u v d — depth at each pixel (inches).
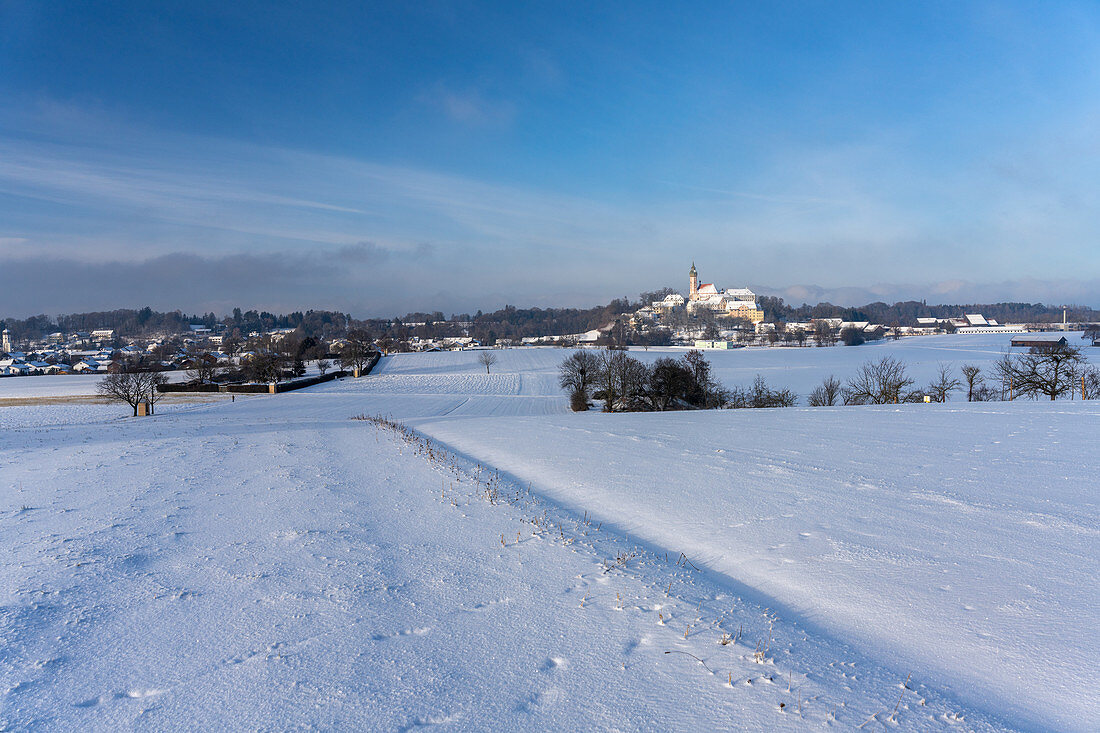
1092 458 521.0
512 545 314.2
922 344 5585.6
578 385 2263.8
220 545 308.3
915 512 365.4
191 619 217.0
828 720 155.4
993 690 174.9
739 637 204.8
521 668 182.9
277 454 649.6
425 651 193.5
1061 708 164.2
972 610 228.7
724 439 708.0
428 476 514.3
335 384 3479.3
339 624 213.2
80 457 648.4
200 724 153.4
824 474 484.4
